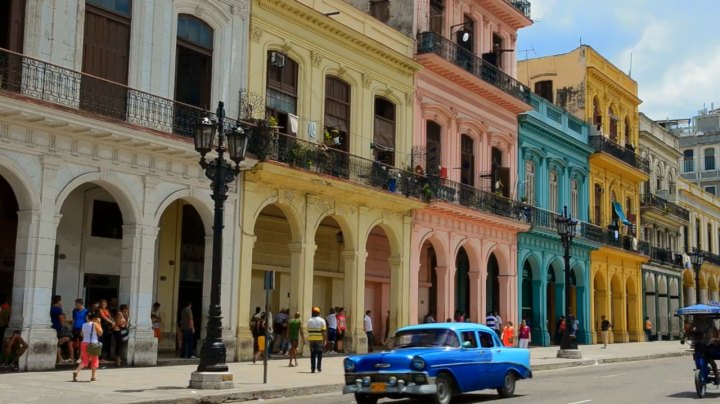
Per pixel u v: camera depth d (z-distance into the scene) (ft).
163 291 78.38
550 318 134.41
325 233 97.30
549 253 129.80
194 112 71.15
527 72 153.79
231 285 74.90
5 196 67.26
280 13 82.74
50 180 59.57
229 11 77.25
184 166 70.54
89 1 64.69
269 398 52.85
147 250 66.95
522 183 123.65
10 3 59.41
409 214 98.53
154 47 69.41
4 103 54.70
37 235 58.59
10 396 44.88
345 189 85.97
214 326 53.62
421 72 103.30
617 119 160.66
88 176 62.34
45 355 58.39
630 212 164.14
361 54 94.07
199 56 74.95
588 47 147.54
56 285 69.72
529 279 127.34
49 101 58.90
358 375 46.70
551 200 134.31
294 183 80.48
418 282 106.73
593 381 67.31
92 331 53.88
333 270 98.32
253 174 76.74
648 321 163.12
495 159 119.85
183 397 47.16
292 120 82.53
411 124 101.65
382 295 104.99
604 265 148.05
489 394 55.72
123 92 65.16
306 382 58.70
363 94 94.32
